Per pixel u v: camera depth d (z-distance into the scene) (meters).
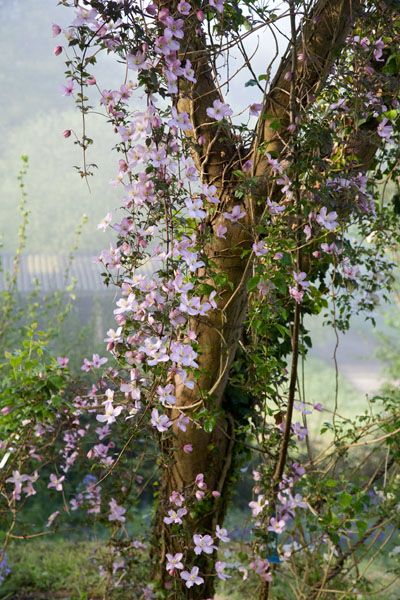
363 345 11.33
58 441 3.55
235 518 5.52
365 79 2.53
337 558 3.45
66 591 4.37
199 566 3.14
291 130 2.47
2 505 3.21
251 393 3.11
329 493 2.88
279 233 2.54
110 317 7.89
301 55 2.54
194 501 3.07
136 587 3.23
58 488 3.19
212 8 2.53
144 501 5.63
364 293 3.48
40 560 4.78
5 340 5.33
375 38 2.59
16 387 2.97
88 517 3.34
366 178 2.72
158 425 2.65
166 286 2.52
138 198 2.54
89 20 2.26
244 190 2.56
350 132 2.66
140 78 2.35
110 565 3.27
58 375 2.97
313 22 2.51
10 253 9.62
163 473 3.15
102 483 3.31
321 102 2.80
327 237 2.57
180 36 2.33
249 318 3.01
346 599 3.28
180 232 2.65
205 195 2.58
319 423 6.59
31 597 4.30
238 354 3.14
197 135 2.82
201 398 2.91
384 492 3.23
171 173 2.59
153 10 2.30
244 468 3.29
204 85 2.76
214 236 2.83
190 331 2.67
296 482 3.03
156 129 2.42
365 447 4.52
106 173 10.03
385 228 3.35
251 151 2.78
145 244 2.60
